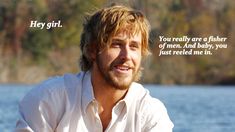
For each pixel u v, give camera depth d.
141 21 2.79
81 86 2.87
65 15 15.63
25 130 2.83
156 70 16.77
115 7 2.81
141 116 2.89
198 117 10.56
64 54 16.16
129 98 2.85
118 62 2.77
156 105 2.95
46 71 16.58
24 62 16.72
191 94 14.45
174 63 17.16
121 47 2.78
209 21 17.59
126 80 2.78
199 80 17.55
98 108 2.85
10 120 9.52
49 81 2.91
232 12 18.00
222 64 17.64
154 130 2.91
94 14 2.86
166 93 14.61
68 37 15.90
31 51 16.70
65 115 2.84
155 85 16.75
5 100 12.02
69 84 2.88
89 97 2.82
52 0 15.83
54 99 2.84
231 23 17.78
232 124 9.78
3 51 16.84
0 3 16.44
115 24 2.75
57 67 16.27
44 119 2.83
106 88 2.82
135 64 2.80
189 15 17.61
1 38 16.73
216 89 16.27
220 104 12.34
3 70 16.81
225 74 17.62
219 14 18.08
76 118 2.85
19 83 16.66
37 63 16.73
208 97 13.75
